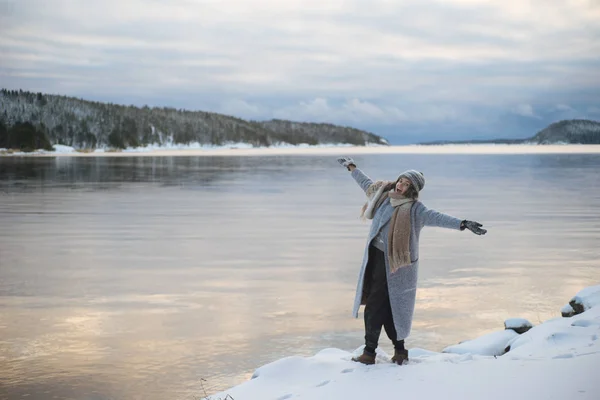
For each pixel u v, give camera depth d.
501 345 5.45
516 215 19.59
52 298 8.71
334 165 64.62
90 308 8.14
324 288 9.37
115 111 184.50
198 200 25.27
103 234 15.41
